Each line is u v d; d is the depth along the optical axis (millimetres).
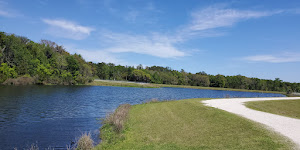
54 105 24641
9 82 50469
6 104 23016
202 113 17047
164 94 52688
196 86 121625
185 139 11039
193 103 23219
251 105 23141
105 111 22688
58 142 11953
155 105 24062
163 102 26875
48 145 11422
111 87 67312
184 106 21578
